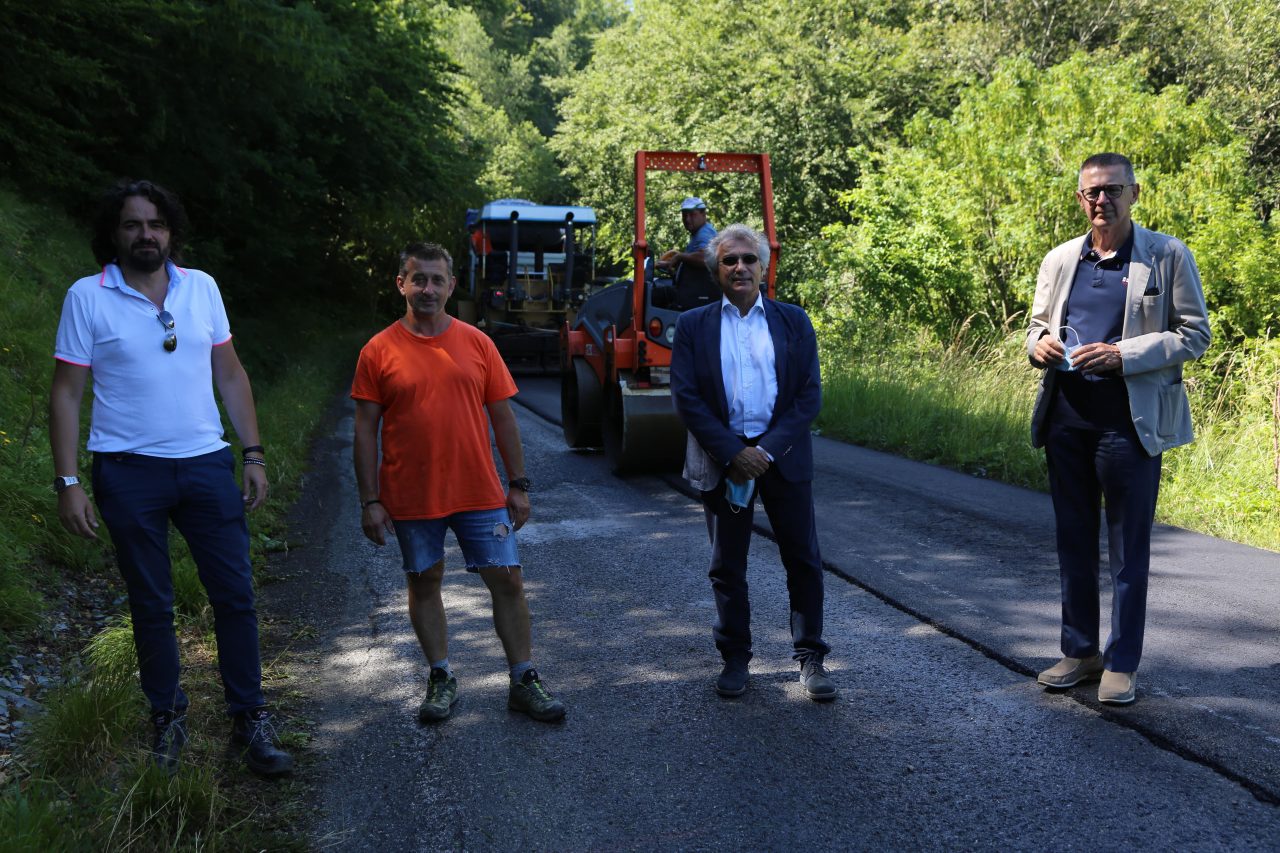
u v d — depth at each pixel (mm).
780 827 2947
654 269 9141
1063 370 3770
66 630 4414
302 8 12844
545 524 7059
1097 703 3723
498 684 4129
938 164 19938
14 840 2543
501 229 22703
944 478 8578
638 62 32125
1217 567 5578
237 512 3354
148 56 12633
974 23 29188
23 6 10969
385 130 19188
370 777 3314
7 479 5250
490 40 60781
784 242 25875
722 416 3865
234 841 2885
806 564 3924
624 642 4613
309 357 19375
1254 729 3453
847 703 3842
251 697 3387
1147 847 2773
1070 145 18609
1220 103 26891
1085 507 3836
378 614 5039
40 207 12031
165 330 3223
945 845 2826
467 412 3717
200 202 16203
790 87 27031
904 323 17500
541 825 2994
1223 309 16766
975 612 4852
